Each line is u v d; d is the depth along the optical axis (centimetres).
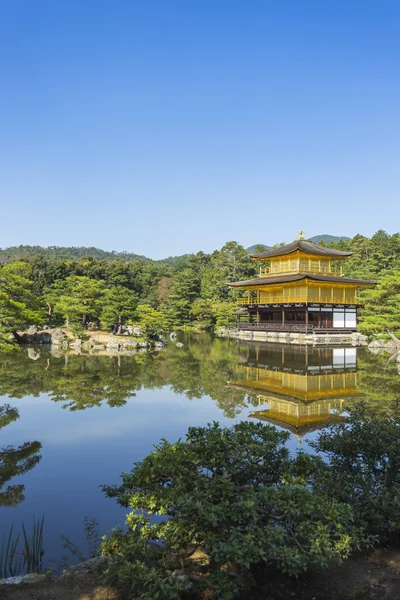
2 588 742
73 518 1074
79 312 6106
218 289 9550
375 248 10088
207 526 756
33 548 902
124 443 1645
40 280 8894
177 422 1933
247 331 6694
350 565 791
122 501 945
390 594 700
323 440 1106
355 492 912
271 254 6706
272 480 931
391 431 1016
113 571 718
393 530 841
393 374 3400
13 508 1130
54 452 1548
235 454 907
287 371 3534
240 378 3158
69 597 707
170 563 770
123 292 6009
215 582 679
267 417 2012
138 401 2356
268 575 760
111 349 5019
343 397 2483
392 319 5119
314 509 747
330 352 4903
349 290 6419
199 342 6194
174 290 9156
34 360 4041
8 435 1747
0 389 2664
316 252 6341
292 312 6562
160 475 902
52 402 2323
